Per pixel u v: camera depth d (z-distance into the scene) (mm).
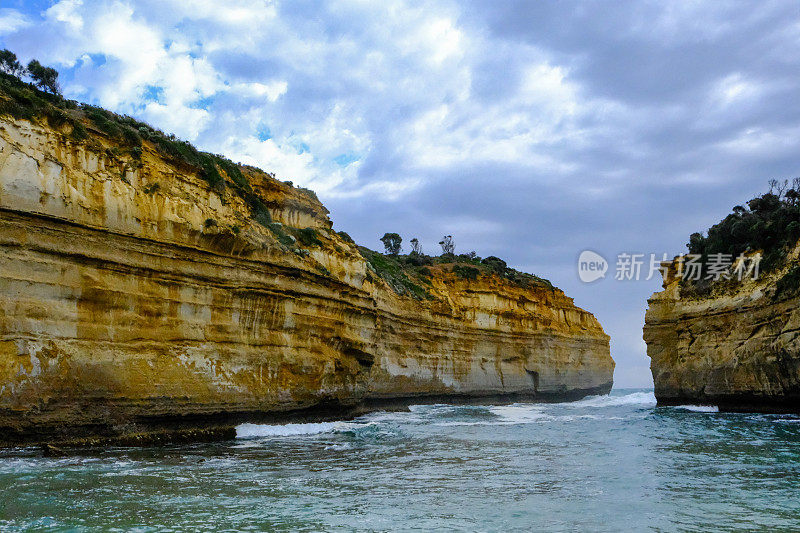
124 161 23062
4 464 16234
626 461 19000
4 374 17875
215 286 24531
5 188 18641
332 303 31453
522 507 12953
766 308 34094
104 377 20078
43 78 24922
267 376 26266
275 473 16484
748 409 36031
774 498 13477
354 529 11227
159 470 16250
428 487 15016
